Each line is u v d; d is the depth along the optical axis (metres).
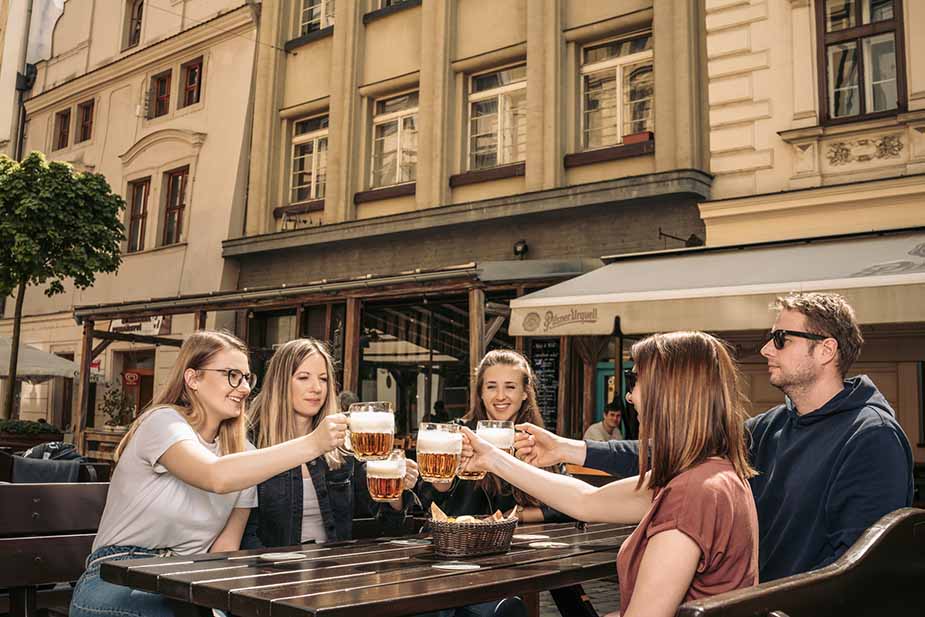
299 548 2.96
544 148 12.56
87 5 21.45
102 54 20.66
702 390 2.21
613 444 3.45
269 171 16.36
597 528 3.70
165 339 15.62
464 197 13.66
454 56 14.02
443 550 2.77
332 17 16.30
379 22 15.21
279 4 16.66
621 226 11.87
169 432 2.99
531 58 12.85
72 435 19.39
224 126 17.14
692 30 11.45
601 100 12.56
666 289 7.47
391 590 2.14
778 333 2.95
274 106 16.45
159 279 17.73
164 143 18.34
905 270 6.64
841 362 2.89
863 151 9.76
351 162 15.08
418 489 4.04
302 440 2.83
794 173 10.18
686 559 1.99
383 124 15.18
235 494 3.34
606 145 12.41
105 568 2.53
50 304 20.56
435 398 12.34
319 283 11.45
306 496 3.58
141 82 19.39
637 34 12.20
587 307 7.81
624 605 2.16
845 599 1.81
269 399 3.73
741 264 8.26
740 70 10.63
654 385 2.26
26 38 22.95
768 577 2.85
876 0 9.90
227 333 3.38
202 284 16.81
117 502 3.08
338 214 15.05
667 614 1.96
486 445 2.93
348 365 11.30
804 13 10.25
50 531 3.77
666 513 2.08
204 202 17.16
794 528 2.79
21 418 20.83
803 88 10.18
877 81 9.85
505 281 10.18
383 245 14.53
